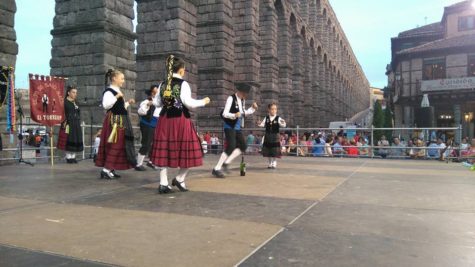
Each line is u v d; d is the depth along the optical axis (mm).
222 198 5188
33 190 5629
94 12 14055
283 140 18641
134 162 7125
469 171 9312
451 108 33750
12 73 9438
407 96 34594
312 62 47781
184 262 2738
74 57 14414
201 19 23531
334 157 15531
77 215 4117
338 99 66188
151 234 3426
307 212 4375
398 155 17672
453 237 3422
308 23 43625
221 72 23156
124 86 14750
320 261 2775
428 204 4926
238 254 2914
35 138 29641
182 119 5520
